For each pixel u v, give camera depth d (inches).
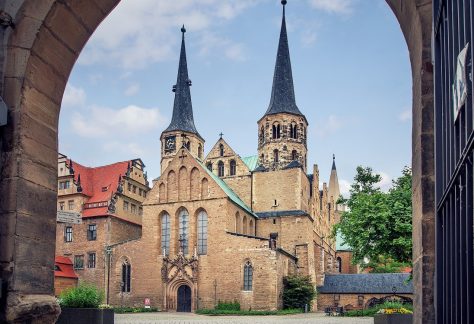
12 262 309.7
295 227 3223.4
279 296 2642.7
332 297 3329.2
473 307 170.1
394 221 1496.1
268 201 3348.9
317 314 2613.2
